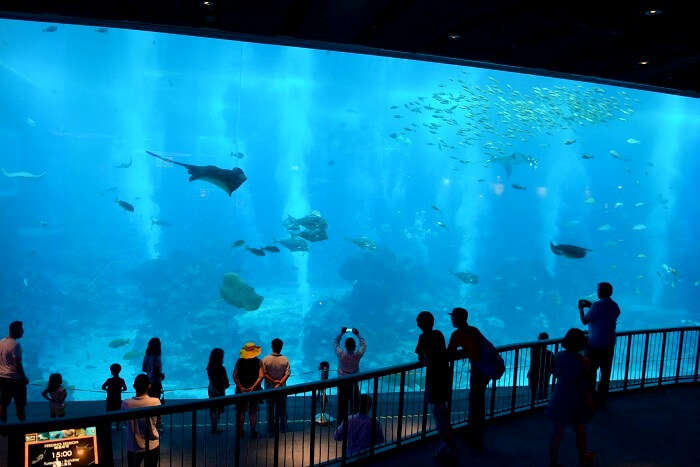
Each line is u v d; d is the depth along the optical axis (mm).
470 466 5273
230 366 32281
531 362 7031
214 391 7723
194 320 36438
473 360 5551
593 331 7062
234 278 30828
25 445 4125
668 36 5766
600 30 5617
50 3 5371
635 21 5289
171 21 5859
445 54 6898
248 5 5211
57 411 8016
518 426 6465
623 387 7934
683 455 5613
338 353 8086
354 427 5594
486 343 5598
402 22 5637
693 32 5602
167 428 7980
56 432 4234
